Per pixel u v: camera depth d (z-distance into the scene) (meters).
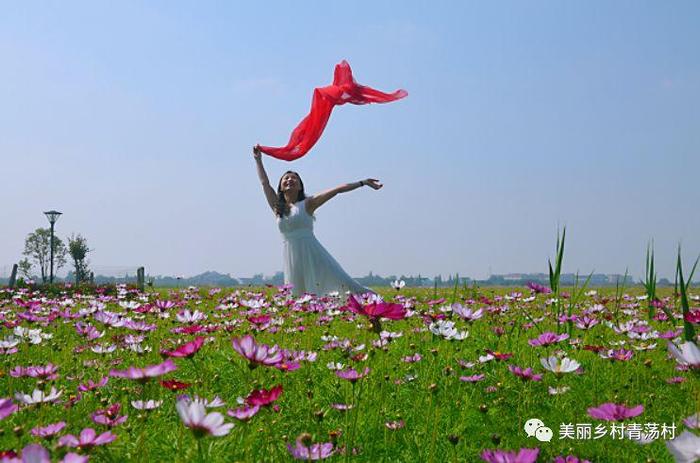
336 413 3.01
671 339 4.50
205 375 3.53
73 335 5.64
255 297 7.38
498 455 1.64
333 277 11.03
